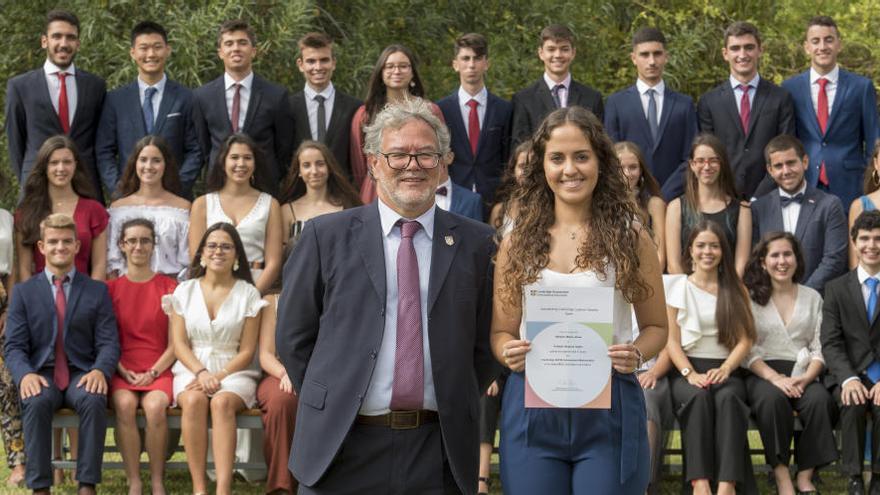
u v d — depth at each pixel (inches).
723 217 305.9
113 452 317.1
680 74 589.9
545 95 339.6
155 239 289.1
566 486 164.1
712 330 272.7
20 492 266.1
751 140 337.4
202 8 462.9
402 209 163.8
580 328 159.0
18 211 302.2
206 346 271.7
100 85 337.4
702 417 258.8
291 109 336.8
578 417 162.1
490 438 264.2
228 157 306.5
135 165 312.7
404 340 161.9
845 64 633.6
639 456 163.6
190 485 284.5
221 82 333.7
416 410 162.4
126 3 482.6
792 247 278.8
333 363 161.9
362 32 512.4
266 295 285.7
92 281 274.2
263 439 263.1
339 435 160.2
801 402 266.2
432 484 162.7
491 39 540.7
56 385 262.5
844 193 338.0
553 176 162.4
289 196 315.6
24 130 334.6
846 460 262.5
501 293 164.2
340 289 163.2
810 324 278.5
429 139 161.6
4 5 506.6
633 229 163.8
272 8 479.2
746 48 338.3
